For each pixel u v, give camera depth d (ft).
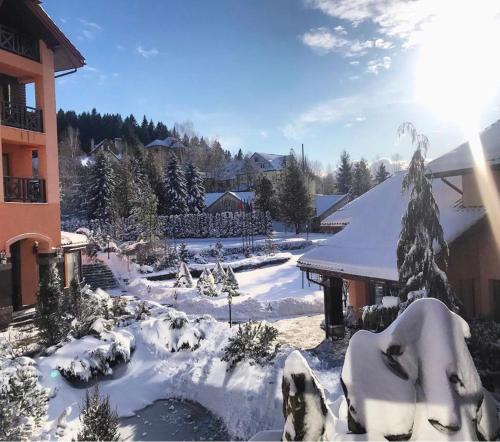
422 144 28.30
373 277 33.63
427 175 30.40
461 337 12.36
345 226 47.55
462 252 32.58
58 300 38.34
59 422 26.37
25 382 27.35
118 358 36.88
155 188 163.32
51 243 54.65
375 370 12.26
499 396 24.49
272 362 32.83
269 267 104.99
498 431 12.76
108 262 89.10
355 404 11.96
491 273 32.07
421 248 27.73
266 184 167.43
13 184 52.85
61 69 60.64
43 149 55.06
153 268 91.15
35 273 54.19
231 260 108.58
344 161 246.47
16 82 55.88
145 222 107.34
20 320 48.80
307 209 157.69
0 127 48.52
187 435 28.19
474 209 33.76
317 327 52.16
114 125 329.52
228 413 29.86
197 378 34.60
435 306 12.75
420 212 28.02
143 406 32.65
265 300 67.36
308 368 13.93
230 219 143.64
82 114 330.54
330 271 39.34
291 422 13.56
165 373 36.88
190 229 142.10
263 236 144.46
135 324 43.39
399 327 12.67
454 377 11.73
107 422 22.49
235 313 60.44
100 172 150.82
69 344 36.24
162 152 277.44
